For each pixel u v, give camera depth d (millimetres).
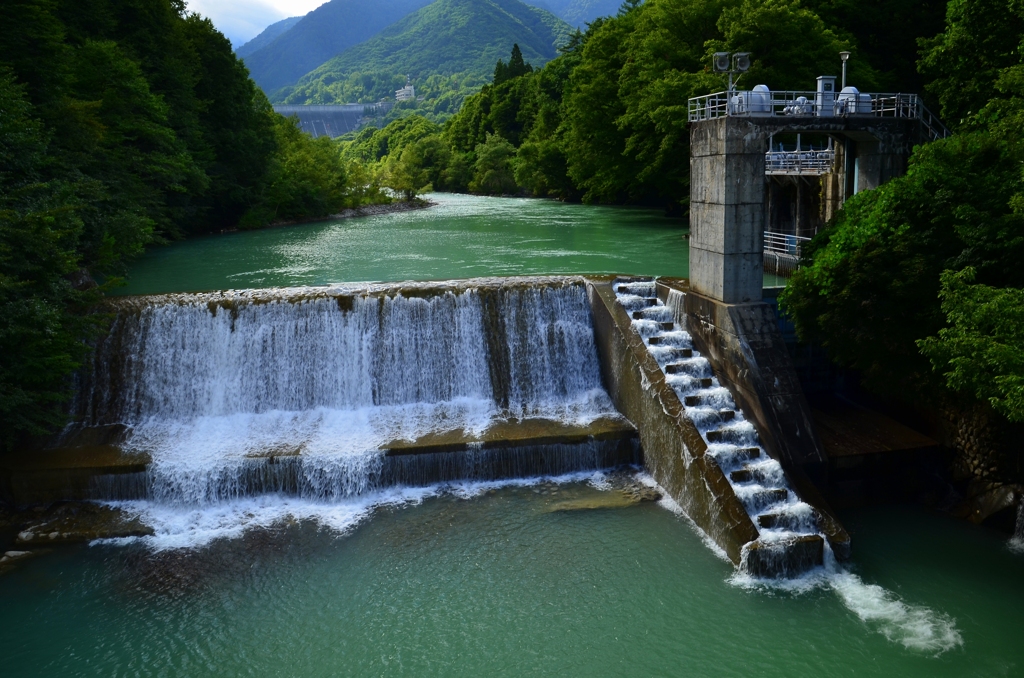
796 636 18656
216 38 71375
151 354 28875
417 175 136875
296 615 19703
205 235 65375
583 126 79250
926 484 24953
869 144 28969
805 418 24734
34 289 26250
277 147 84188
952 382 20484
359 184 105125
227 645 18703
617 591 20328
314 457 24875
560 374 30359
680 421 24719
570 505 24391
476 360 29906
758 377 25234
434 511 24141
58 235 26484
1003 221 21781
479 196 135500
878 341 24469
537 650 18391
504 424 27625
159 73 59250
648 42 63219
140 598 20328
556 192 114688
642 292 31391
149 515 24000
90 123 42406
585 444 26422
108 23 53719
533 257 46469
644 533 22859
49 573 21297
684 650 18297
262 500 24891
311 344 29312
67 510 24078
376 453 25188
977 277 22609
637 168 75438
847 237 25078
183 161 55469
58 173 37719
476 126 169125
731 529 21562
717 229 26875
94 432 27250
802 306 25875
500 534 22875
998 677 17250
